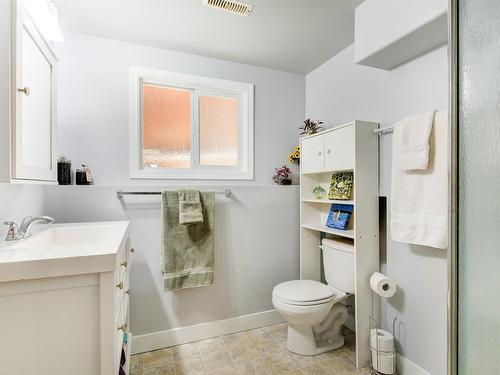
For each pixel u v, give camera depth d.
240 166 2.53
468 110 0.85
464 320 0.87
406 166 1.51
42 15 1.33
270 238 2.42
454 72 0.88
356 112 2.10
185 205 1.99
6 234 1.21
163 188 2.09
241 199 2.32
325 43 2.12
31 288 0.82
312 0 1.62
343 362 1.83
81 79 1.95
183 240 2.03
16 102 0.96
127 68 2.07
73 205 1.83
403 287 1.71
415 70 1.62
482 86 0.81
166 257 1.96
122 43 2.06
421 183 1.48
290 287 1.97
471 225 0.84
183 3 1.64
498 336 0.78
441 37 1.40
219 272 2.23
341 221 2.06
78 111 1.95
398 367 1.73
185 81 2.25
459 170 0.87
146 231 2.02
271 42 2.10
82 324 0.87
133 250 1.91
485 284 0.81
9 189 1.29
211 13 1.73
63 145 1.91
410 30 1.35
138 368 1.78
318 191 2.37
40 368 0.83
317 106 2.55
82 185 1.87
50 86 1.38
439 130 1.40
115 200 1.94
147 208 2.02
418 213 1.49
